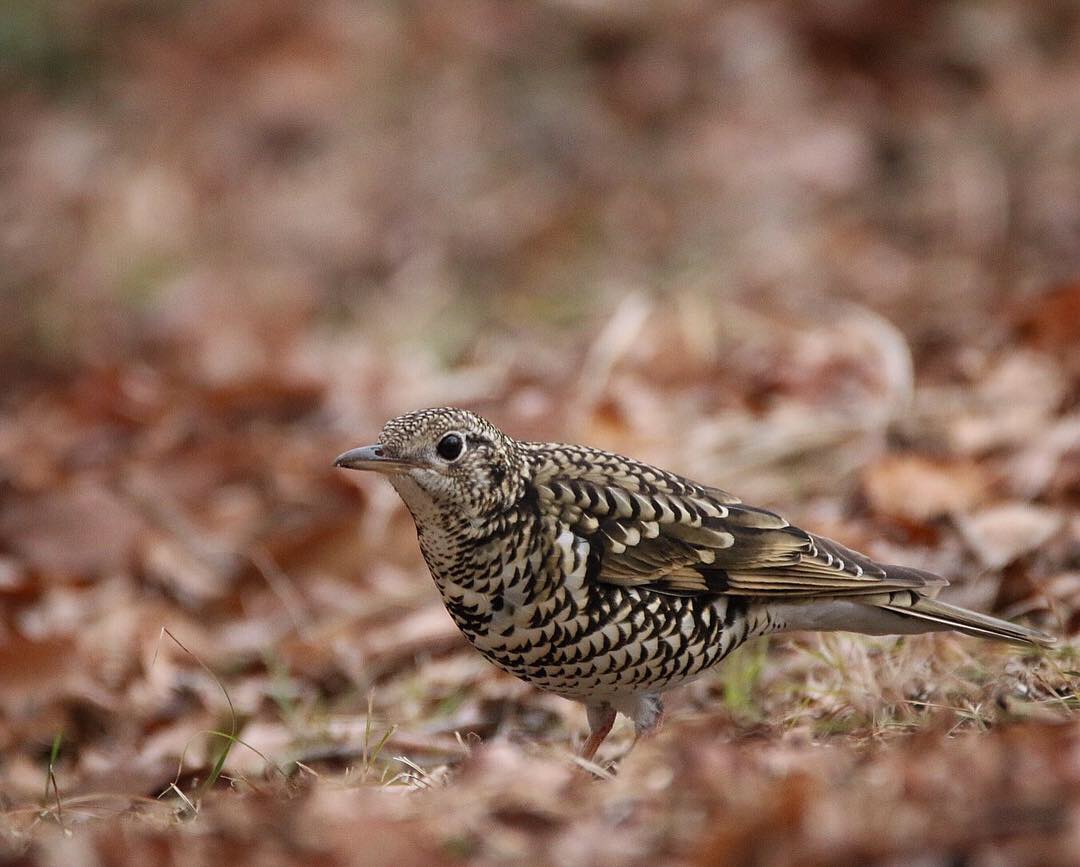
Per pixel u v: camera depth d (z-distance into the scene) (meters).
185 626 12.13
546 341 16.55
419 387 15.48
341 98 21.83
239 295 19.31
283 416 15.54
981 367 13.25
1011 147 18.45
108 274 20.44
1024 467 11.38
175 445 14.71
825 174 18.89
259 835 6.91
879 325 13.61
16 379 18.94
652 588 8.36
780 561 8.54
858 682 8.80
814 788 6.42
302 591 12.60
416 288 19.03
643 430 13.40
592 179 19.92
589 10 21.59
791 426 13.01
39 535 13.13
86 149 22.06
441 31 22.12
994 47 19.80
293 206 20.70
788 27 20.70
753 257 17.80
